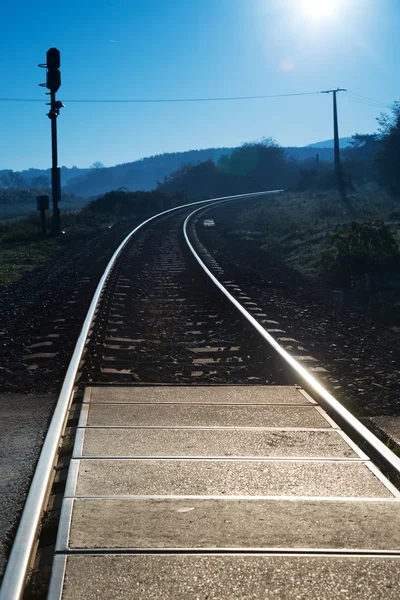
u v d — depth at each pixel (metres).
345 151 111.12
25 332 10.23
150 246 26.31
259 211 45.88
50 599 3.09
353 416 6.07
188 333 10.45
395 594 3.19
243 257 23.02
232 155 106.88
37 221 37.81
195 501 4.29
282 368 8.21
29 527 3.76
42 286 16.22
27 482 4.65
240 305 11.84
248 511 4.14
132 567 3.40
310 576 3.34
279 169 105.06
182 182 107.19
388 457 5.00
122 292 14.78
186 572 3.36
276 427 5.98
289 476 4.78
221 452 5.29
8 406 6.66
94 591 3.17
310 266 21.09
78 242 28.47
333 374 8.20
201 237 30.27
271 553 3.57
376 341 10.41
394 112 62.50
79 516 4.00
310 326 11.23
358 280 17.06
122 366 8.30
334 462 5.08
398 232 23.97
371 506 4.24
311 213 37.56
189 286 15.86
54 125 31.12
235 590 3.20
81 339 8.92
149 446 5.39
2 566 3.48
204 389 7.36
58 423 5.66
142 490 4.46
